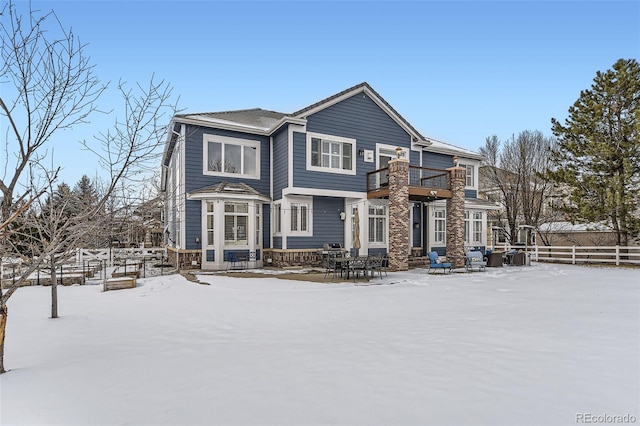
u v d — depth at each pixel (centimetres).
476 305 897
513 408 337
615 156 2123
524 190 3094
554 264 2194
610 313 790
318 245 1805
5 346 541
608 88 2169
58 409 333
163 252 2205
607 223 2225
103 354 502
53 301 742
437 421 312
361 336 601
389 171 1708
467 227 2283
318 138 1769
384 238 1936
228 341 572
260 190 1859
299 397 358
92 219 610
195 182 1691
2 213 448
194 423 307
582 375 421
